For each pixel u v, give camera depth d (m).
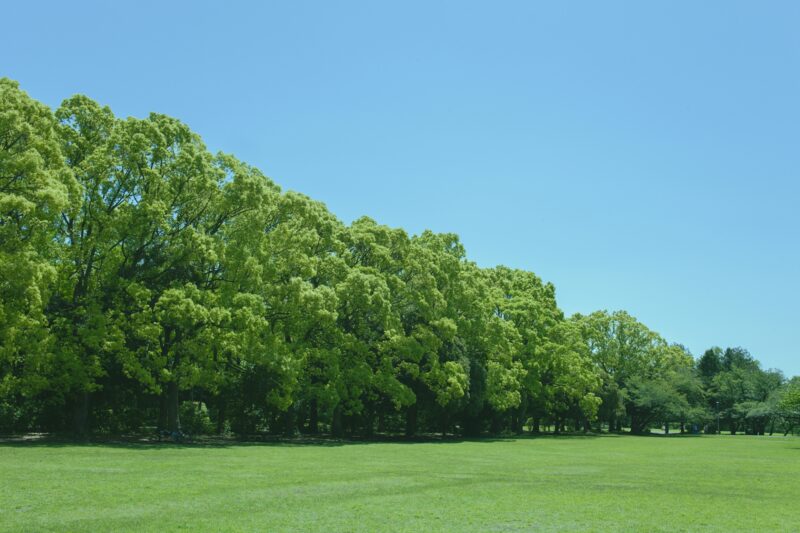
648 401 82.25
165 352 34.09
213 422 46.31
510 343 60.94
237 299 34.31
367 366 43.38
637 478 24.20
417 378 47.72
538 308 68.19
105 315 31.38
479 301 54.91
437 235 56.44
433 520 13.92
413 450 35.84
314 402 47.53
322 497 16.56
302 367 39.72
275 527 12.60
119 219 30.95
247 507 14.66
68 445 28.88
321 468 23.69
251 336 34.81
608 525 14.02
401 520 13.78
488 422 68.94
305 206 40.78
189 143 34.88
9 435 33.09
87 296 31.75
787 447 52.09
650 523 14.40
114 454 25.67
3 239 25.47
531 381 65.00
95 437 33.78
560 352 68.25
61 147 32.09
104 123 34.03
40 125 27.50
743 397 104.06
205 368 35.12
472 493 18.30
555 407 73.00
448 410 50.84
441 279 52.19
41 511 13.29
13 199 23.84
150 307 32.88
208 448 31.16
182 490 16.72
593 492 19.44
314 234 41.69
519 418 67.50
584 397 70.81
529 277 73.44
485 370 55.00
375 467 24.91
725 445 55.06
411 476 22.08
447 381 47.34
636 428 87.38
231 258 34.75
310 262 40.03
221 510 14.18
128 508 13.98
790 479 25.33
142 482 17.92
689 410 85.50
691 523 14.60
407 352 44.62
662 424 128.25
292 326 39.84
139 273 33.50
